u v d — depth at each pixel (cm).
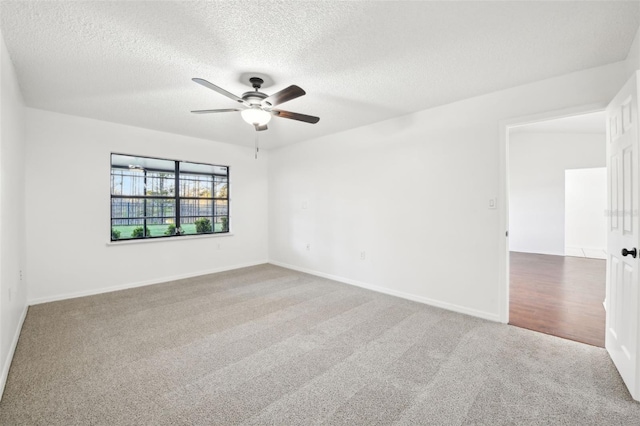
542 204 707
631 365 180
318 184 479
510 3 165
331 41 202
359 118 375
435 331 271
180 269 464
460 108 315
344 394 181
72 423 155
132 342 248
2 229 198
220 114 357
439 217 336
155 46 208
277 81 264
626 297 192
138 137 415
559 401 174
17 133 271
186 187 481
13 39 198
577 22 182
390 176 381
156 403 171
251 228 557
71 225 364
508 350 235
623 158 198
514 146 736
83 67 238
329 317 305
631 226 183
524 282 441
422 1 162
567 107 252
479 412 165
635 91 176
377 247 399
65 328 275
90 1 162
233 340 253
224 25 184
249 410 166
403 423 157
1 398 174
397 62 231
